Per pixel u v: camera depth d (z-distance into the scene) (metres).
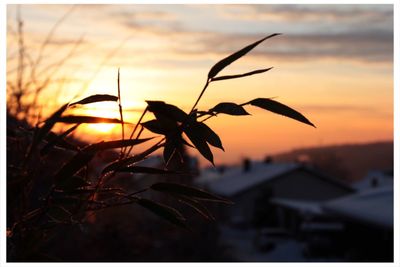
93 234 9.12
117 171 1.28
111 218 10.04
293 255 33.47
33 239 1.33
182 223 1.31
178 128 1.29
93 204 1.30
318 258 32.53
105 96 1.27
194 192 1.33
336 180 48.03
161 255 16.31
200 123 1.30
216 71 1.27
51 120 1.16
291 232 42.56
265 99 1.28
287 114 1.26
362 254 29.17
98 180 1.29
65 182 1.27
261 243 34.00
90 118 1.20
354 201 29.66
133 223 12.12
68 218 1.29
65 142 1.34
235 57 1.27
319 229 34.53
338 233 34.09
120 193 1.31
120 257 10.34
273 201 46.78
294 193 48.28
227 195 47.28
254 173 53.09
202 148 1.31
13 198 1.23
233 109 1.27
